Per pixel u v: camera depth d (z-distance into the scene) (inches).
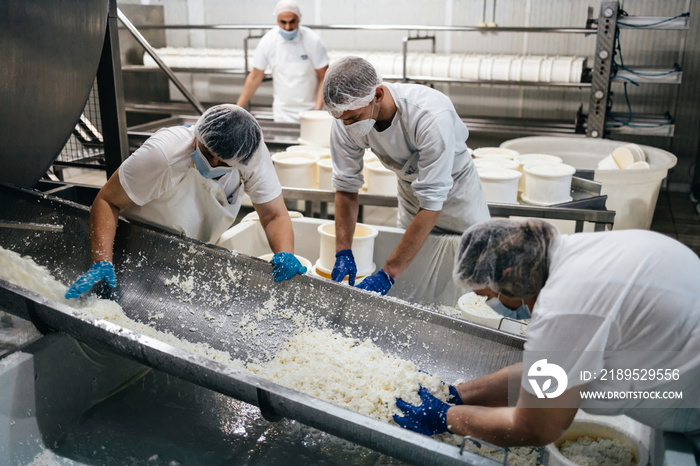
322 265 95.0
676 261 44.5
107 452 62.2
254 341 70.1
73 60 88.2
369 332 69.1
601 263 44.2
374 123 76.6
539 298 45.1
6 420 58.5
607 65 167.8
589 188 122.2
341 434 50.6
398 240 100.7
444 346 65.7
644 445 55.9
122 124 107.2
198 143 71.1
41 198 82.4
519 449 56.7
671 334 43.8
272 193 80.7
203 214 81.4
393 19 219.3
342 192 88.7
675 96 198.1
